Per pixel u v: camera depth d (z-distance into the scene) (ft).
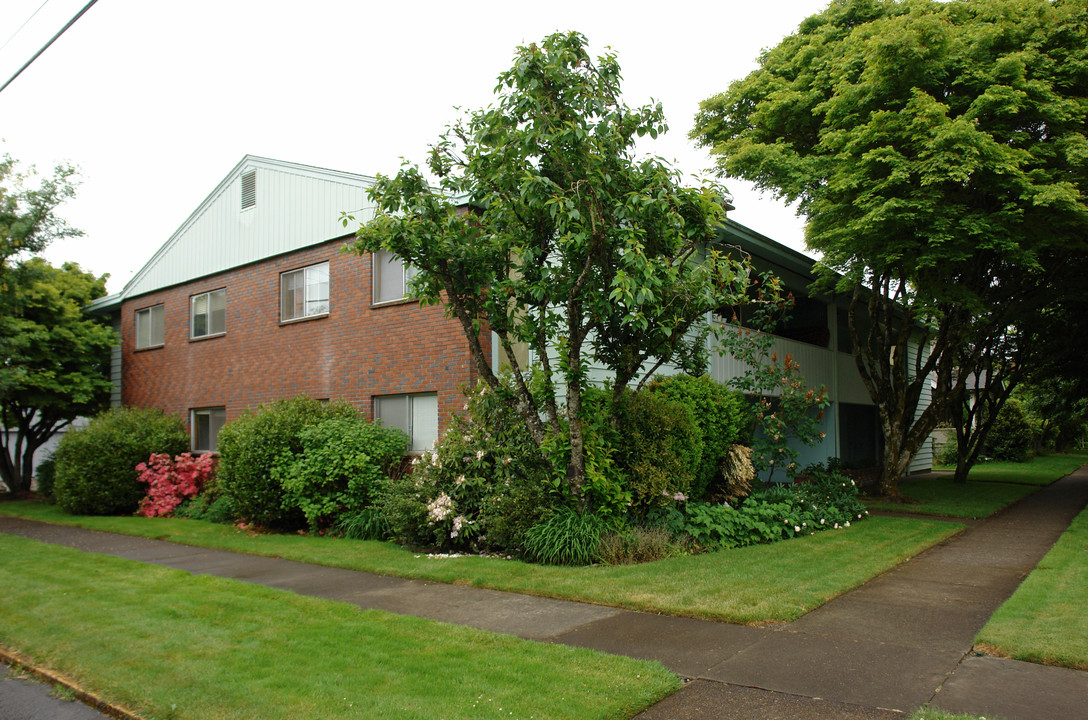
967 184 37.11
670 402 35.24
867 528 36.24
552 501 29.48
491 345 38.37
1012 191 36.32
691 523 31.55
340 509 37.47
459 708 13.52
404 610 21.22
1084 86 39.37
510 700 13.88
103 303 65.16
